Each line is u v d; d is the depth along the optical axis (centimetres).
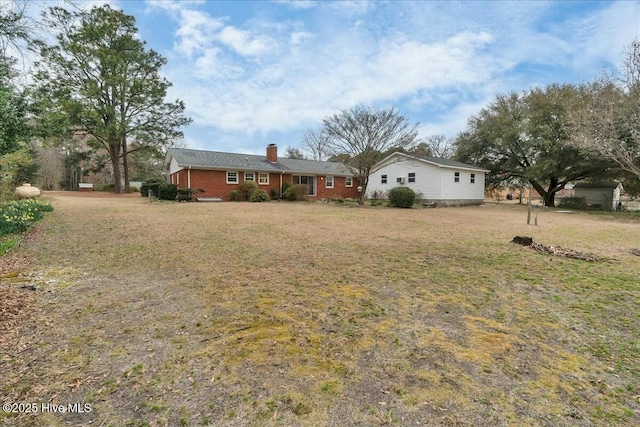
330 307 337
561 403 194
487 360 241
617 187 2391
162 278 429
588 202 2362
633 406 192
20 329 278
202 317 309
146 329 284
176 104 2444
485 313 329
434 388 206
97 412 183
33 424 172
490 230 944
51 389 202
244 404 190
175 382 210
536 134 2023
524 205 2353
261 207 1520
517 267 516
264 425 173
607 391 207
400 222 1085
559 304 359
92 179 3612
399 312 327
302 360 237
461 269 497
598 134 1187
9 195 1284
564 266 526
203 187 1938
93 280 418
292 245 654
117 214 1095
